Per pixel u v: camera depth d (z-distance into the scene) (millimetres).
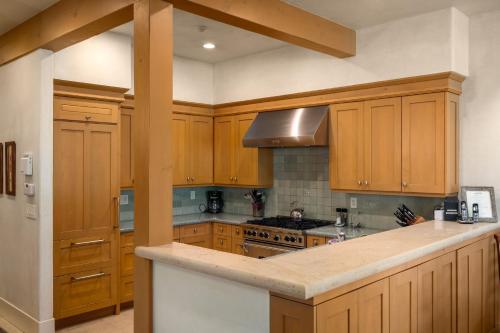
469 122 3740
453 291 2883
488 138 3641
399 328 2297
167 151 2543
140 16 2520
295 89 4570
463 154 3773
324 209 4715
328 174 4656
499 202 3576
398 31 3779
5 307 4203
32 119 3781
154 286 2457
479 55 3688
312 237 4133
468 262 3084
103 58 4188
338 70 4199
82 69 4043
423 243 2551
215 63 5473
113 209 4312
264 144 4617
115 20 2844
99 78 4152
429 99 3656
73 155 4039
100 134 4230
